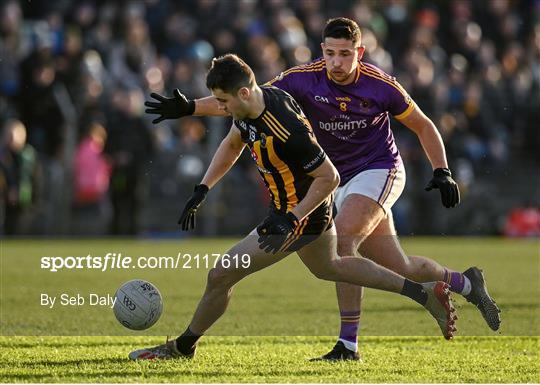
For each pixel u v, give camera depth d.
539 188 62.41
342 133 23.67
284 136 19.77
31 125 55.06
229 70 19.52
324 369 20.95
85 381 19.20
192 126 56.50
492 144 62.97
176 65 61.97
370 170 23.58
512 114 66.50
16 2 68.00
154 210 55.78
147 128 53.84
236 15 67.25
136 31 60.81
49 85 54.84
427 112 61.62
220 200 56.50
